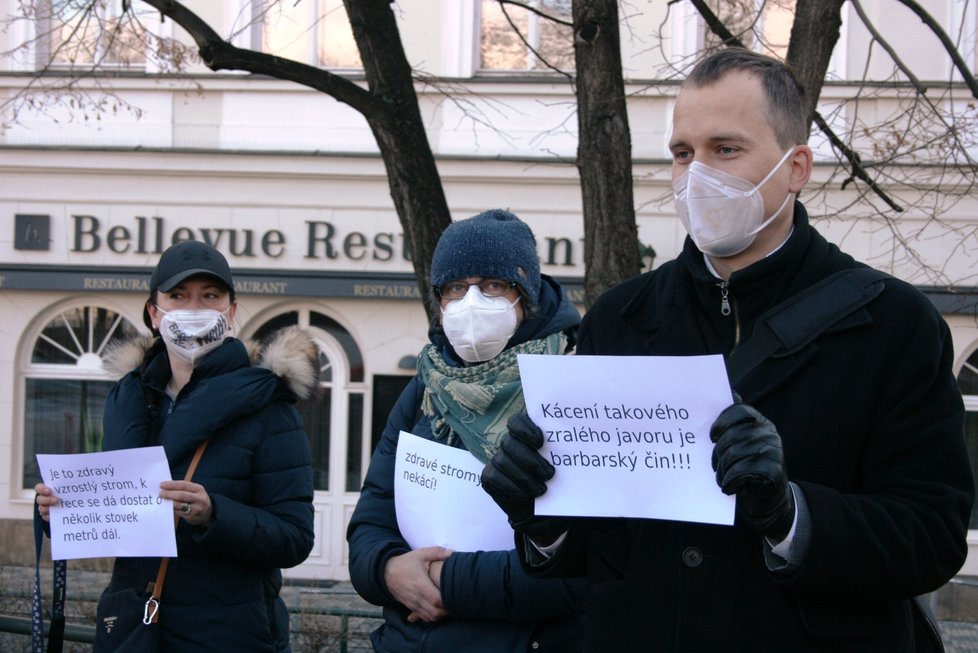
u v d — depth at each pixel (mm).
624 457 1792
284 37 11555
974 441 10906
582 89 4555
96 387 11891
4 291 11758
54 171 11695
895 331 1791
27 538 11625
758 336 1829
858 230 10727
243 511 3049
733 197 1864
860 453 1801
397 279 11344
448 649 2605
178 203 11648
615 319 2082
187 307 3291
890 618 1805
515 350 2762
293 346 3295
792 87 1926
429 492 2746
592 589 1966
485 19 11617
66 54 9594
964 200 10484
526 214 11398
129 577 3105
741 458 1604
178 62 9562
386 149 4883
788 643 1765
